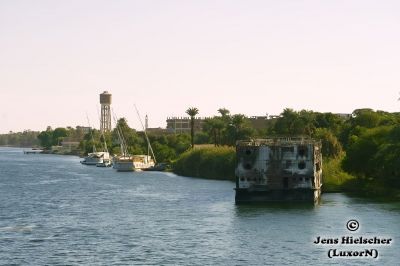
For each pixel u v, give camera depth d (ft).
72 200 575.38
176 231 384.68
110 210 492.54
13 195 630.33
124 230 391.86
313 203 491.31
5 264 303.07
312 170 492.13
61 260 310.04
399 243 340.18
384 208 468.34
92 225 414.41
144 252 325.01
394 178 579.89
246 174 500.33
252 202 502.38
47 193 651.25
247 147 499.92
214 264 298.15
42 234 380.78
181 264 298.76
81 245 344.69
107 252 326.44
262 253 319.27
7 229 401.29
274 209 472.85
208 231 382.22
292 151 495.00
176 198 576.20
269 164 497.05
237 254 317.42
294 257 310.45
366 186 602.85
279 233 371.35
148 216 452.76
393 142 558.97
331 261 302.25
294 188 494.59
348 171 621.31
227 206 501.15
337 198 540.52
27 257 317.01
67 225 416.05
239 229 387.14
